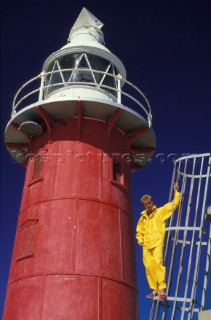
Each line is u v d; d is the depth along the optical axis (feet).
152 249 45.39
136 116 55.52
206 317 36.17
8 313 46.42
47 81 63.05
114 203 51.83
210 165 43.93
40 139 56.13
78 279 45.47
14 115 56.54
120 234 50.55
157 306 41.75
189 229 41.88
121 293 47.03
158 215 46.19
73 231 47.96
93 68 61.21
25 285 46.39
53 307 44.01
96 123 55.42
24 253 48.57
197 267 39.70
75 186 50.83
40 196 51.26
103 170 52.95
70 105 53.31
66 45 64.80
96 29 69.41
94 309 44.45
